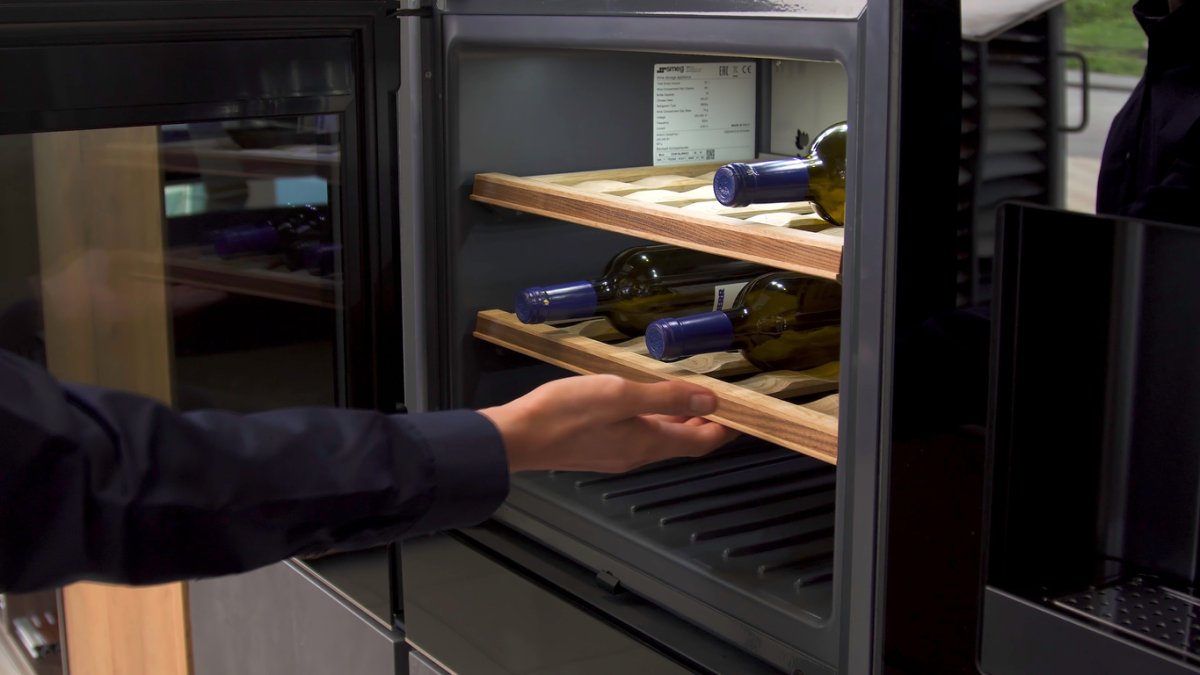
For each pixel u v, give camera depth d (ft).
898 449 3.17
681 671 3.98
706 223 3.76
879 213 3.08
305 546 2.29
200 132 4.97
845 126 3.87
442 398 4.90
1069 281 3.23
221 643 5.91
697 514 4.50
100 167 4.99
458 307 4.78
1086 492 3.41
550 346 4.49
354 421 2.32
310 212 4.73
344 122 4.45
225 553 2.18
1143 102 2.72
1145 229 3.13
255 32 4.07
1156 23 2.65
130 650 6.34
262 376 5.02
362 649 5.22
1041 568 3.40
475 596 4.83
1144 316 3.18
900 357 3.11
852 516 3.32
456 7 4.44
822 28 3.21
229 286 5.06
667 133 5.14
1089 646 3.03
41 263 4.99
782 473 4.99
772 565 4.01
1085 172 2.83
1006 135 2.89
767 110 5.29
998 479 3.28
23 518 1.99
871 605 3.29
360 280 4.70
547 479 4.84
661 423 3.02
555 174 4.86
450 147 4.62
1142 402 3.25
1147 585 3.29
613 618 4.28
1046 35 2.81
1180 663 2.84
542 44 4.13
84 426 2.03
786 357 4.32
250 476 2.16
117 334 5.25
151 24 3.80
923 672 3.35
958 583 3.32
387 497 2.29
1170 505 3.24
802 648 3.61
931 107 2.98
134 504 2.05
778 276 4.46
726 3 3.49
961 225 3.04
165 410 2.15
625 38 3.84
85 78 3.73
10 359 2.04
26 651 7.05
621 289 4.72
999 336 3.19
